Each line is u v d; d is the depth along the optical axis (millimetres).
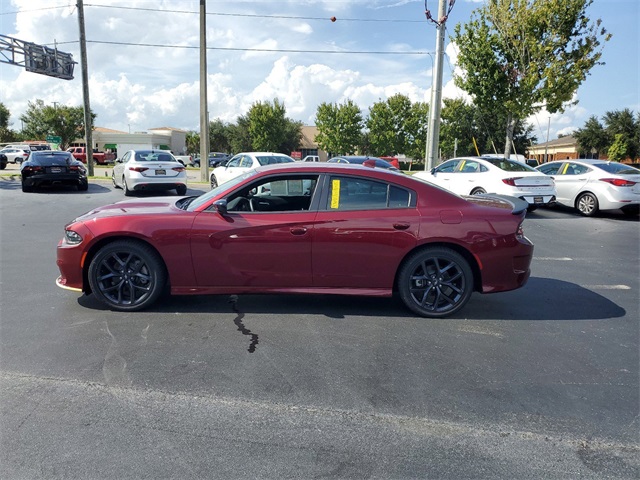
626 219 11828
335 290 4633
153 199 5539
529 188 11281
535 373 3559
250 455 2570
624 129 45719
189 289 4625
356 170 4719
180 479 2379
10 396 3098
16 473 2395
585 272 6699
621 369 3650
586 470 2510
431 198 4660
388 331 4324
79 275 4660
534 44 16484
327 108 51531
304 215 4555
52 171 15453
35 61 24656
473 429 2842
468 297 4652
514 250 4621
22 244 7852
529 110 17531
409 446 2676
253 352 3814
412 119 49156
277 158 14883
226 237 4512
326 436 2748
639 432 2844
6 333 4113
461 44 18047
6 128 66438
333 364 3633
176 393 3170
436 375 3496
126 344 3924
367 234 4516
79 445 2625
